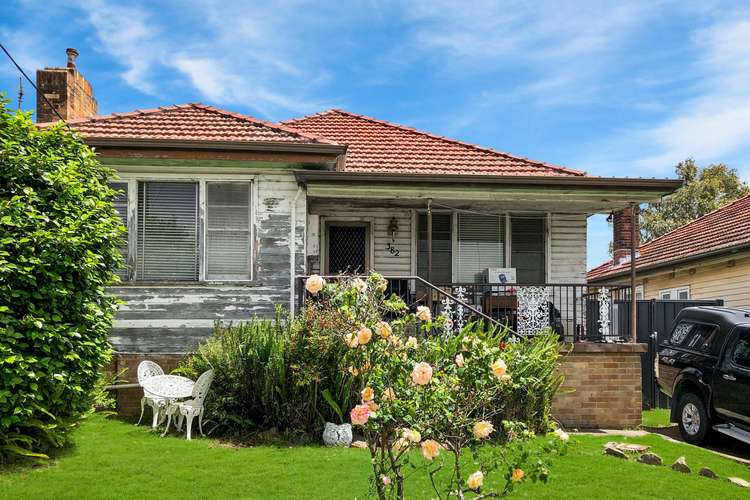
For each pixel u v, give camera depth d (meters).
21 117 8.52
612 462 8.42
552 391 10.34
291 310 11.73
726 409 10.10
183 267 11.91
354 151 14.65
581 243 14.42
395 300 5.82
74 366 8.05
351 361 6.16
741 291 16.39
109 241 8.77
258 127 12.52
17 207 7.68
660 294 21.33
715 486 7.51
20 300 7.58
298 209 12.07
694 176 37.28
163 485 6.88
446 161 14.17
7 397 7.25
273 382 9.52
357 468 7.63
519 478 4.93
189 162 11.80
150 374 10.33
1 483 6.81
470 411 5.19
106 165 11.80
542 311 11.96
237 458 8.07
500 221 14.35
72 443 8.70
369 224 14.24
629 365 11.52
